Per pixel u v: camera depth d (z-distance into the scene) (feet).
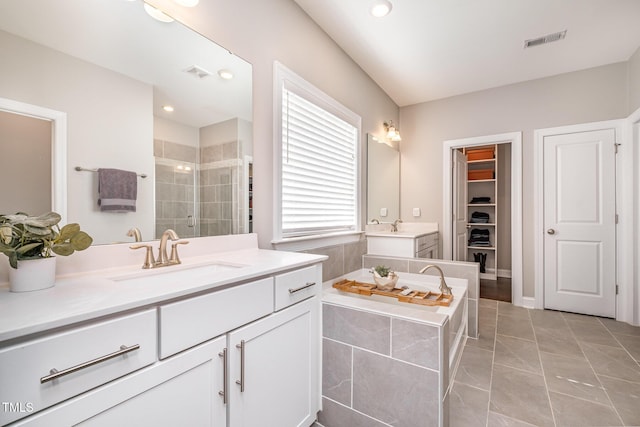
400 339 4.17
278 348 3.83
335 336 4.73
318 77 7.30
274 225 5.88
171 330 2.62
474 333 7.82
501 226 15.07
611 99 9.23
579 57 8.87
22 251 2.60
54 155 3.14
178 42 4.33
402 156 12.80
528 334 8.06
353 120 8.91
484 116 11.16
